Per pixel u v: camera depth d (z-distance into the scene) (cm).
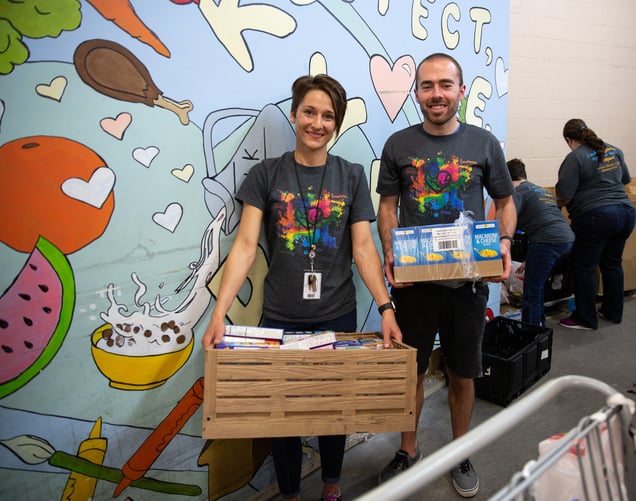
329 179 154
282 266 153
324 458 164
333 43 181
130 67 130
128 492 145
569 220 370
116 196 132
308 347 135
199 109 146
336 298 157
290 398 126
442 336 183
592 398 246
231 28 150
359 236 158
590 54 425
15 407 121
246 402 124
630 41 449
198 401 159
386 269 162
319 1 174
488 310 287
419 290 174
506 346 289
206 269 155
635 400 244
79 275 127
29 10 113
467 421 191
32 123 116
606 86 443
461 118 244
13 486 123
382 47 201
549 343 272
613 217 321
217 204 155
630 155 483
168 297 146
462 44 239
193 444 159
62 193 122
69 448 131
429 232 152
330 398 128
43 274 121
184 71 141
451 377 189
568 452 85
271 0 159
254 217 150
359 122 197
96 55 124
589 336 332
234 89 154
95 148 126
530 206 307
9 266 116
